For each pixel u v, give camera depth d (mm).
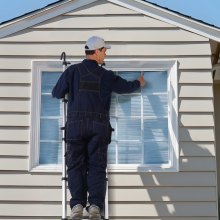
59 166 7730
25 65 7969
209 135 7770
